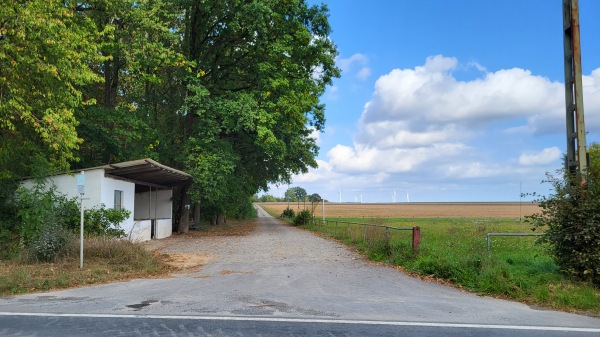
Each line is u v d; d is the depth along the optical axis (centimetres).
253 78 3052
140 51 2419
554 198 952
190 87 2714
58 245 1311
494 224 4212
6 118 1502
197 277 1170
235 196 3712
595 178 930
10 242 1541
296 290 957
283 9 2916
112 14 2342
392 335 593
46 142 1625
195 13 2934
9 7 1392
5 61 1448
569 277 929
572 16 997
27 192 1639
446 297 884
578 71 987
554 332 615
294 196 19238
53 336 585
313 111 3266
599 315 732
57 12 1562
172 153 3120
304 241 2477
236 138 3369
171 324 646
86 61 2059
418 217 8075
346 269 1330
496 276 947
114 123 2728
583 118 976
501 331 618
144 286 1009
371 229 2000
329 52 3281
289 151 3475
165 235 2875
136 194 2997
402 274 1223
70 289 971
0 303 809
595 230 895
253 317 691
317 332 605
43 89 1569
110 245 1391
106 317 691
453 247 1524
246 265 1437
